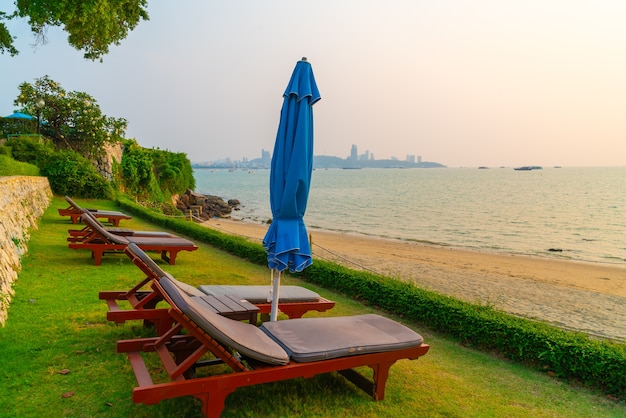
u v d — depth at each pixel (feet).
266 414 11.07
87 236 29.60
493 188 264.93
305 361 10.93
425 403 12.60
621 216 119.96
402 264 49.29
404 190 252.42
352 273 26.32
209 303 13.89
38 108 78.28
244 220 120.37
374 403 12.23
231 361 10.07
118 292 15.93
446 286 38.50
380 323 13.91
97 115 82.79
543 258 62.18
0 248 19.75
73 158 70.23
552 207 146.82
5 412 10.11
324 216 122.31
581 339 16.37
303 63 14.97
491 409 12.70
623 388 14.44
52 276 22.84
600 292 40.60
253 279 27.94
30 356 13.19
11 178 33.30
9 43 47.32
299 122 14.32
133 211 61.36
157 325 14.51
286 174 14.37
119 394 11.30
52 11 37.37
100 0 37.76
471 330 18.80
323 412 11.46
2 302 16.43
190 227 45.98
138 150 100.12
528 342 16.89
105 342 14.61
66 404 10.68
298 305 17.98
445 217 119.24
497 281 42.55
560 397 14.16
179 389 9.27
